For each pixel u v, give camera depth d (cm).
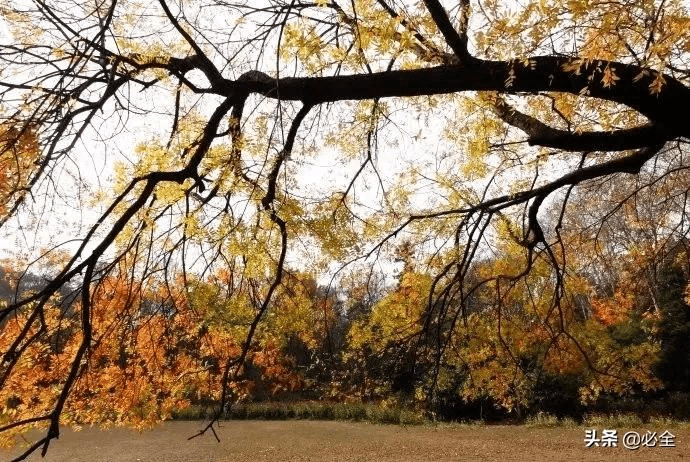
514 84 304
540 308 691
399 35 312
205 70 343
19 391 366
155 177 284
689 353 1872
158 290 435
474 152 484
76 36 295
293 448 1831
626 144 369
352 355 712
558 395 1972
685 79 329
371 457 1614
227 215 348
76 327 403
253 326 324
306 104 338
